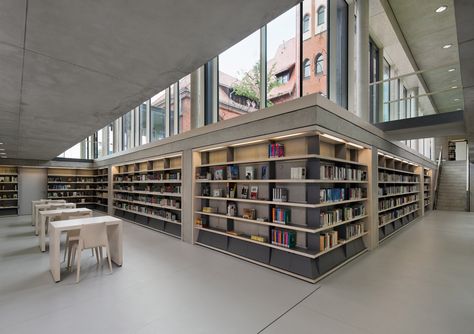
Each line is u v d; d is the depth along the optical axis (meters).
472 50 2.08
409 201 8.12
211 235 5.20
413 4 6.29
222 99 6.46
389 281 3.40
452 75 7.29
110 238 4.43
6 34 1.92
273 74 5.45
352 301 2.85
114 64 2.45
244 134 4.28
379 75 7.50
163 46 2.14
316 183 3.48
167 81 2.83
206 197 5.19
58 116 4.23
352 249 4.45
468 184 11.24
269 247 4.03
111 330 2.31
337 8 5.93
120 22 1.80
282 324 2.40
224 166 5.12
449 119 4.74
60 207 7.12
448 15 6.61
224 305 2.76
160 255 4.64
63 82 2.85
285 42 5.24
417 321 2.44
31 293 3.08
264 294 3.03
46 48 2.14
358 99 5.69
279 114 3.71
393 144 6.41
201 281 3.42
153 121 9.34
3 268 3.99
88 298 2.94
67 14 1.70
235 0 1.58
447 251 4.82
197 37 2.01
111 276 3.62
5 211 10.48
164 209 6.93
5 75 2.66
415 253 4.69
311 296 2.97
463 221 8.28
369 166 4.90
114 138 11.36
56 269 3.44
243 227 4.68
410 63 8.45
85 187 12.28
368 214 4.89
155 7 1.64
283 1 1.60
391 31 6.79
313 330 2.30
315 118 3.28
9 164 10.39
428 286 3.24
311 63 5.12
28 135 5.83
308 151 3.61
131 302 2.84
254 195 4.36
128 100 3.45
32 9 1.63
